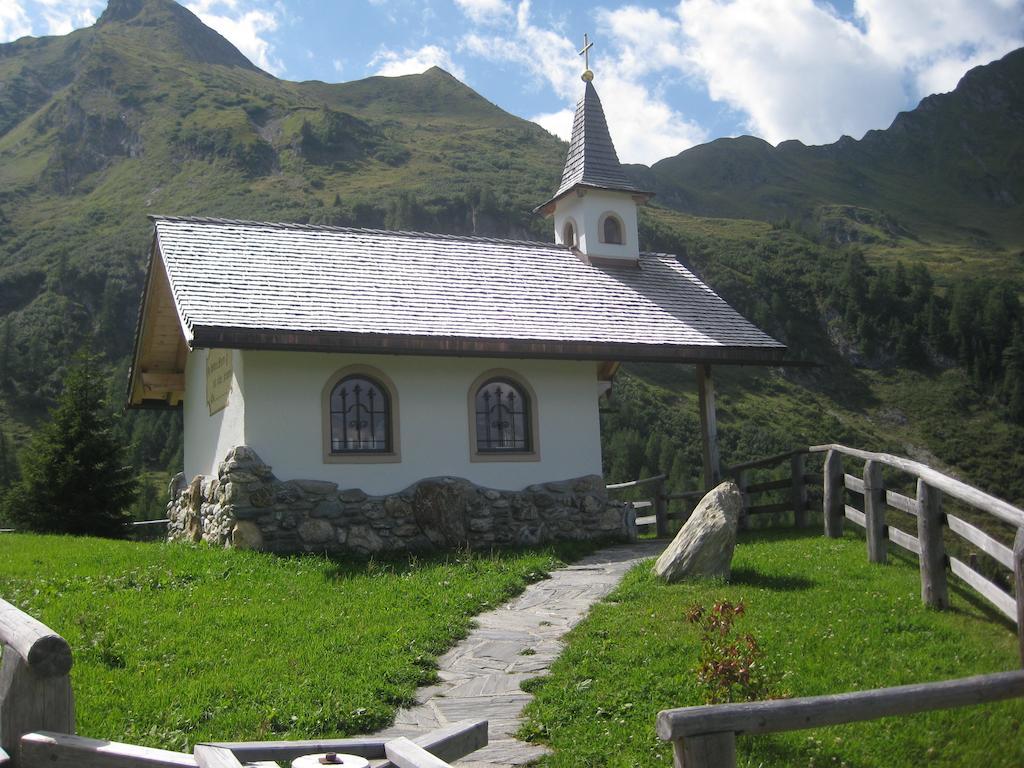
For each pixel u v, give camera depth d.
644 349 18.05
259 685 7.89
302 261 17.64
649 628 9.52
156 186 139.75
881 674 7.93
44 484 24.94
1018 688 5.34
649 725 7.10
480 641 9.78
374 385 16.67
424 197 124.44
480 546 16.33
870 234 184.50
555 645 9.53
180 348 21.09
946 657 8.38
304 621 10.03
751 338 19.66
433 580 12.60
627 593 11.34
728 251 111.81
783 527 17.39
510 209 122.44
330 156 149.50
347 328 15.60
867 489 12.52
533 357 17.09
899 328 95.31
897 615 9.66
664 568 11.88
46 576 12.12
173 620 9.95
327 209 120.69
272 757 4.69
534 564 13.97
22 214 134.25
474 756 6.75
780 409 81.88
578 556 15.67
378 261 18.53
